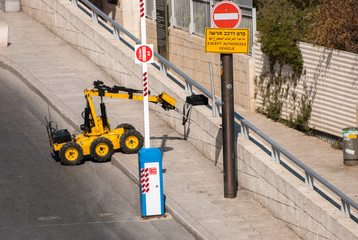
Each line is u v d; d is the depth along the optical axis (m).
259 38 47.94
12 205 29.73
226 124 30.30
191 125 37.78
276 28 45.94
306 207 26.09
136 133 35.28
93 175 33.59
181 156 36.25
